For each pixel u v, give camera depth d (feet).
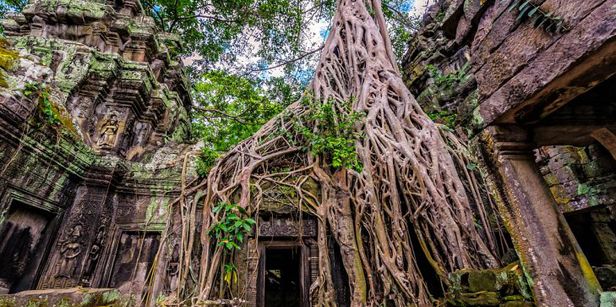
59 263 15.48
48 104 14.93
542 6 6.11
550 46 5.93
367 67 22.17
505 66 7.10
